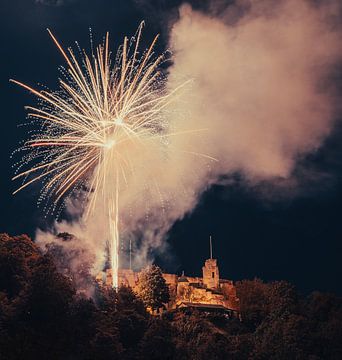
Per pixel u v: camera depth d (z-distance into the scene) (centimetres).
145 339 18600
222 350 19038
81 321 18650
